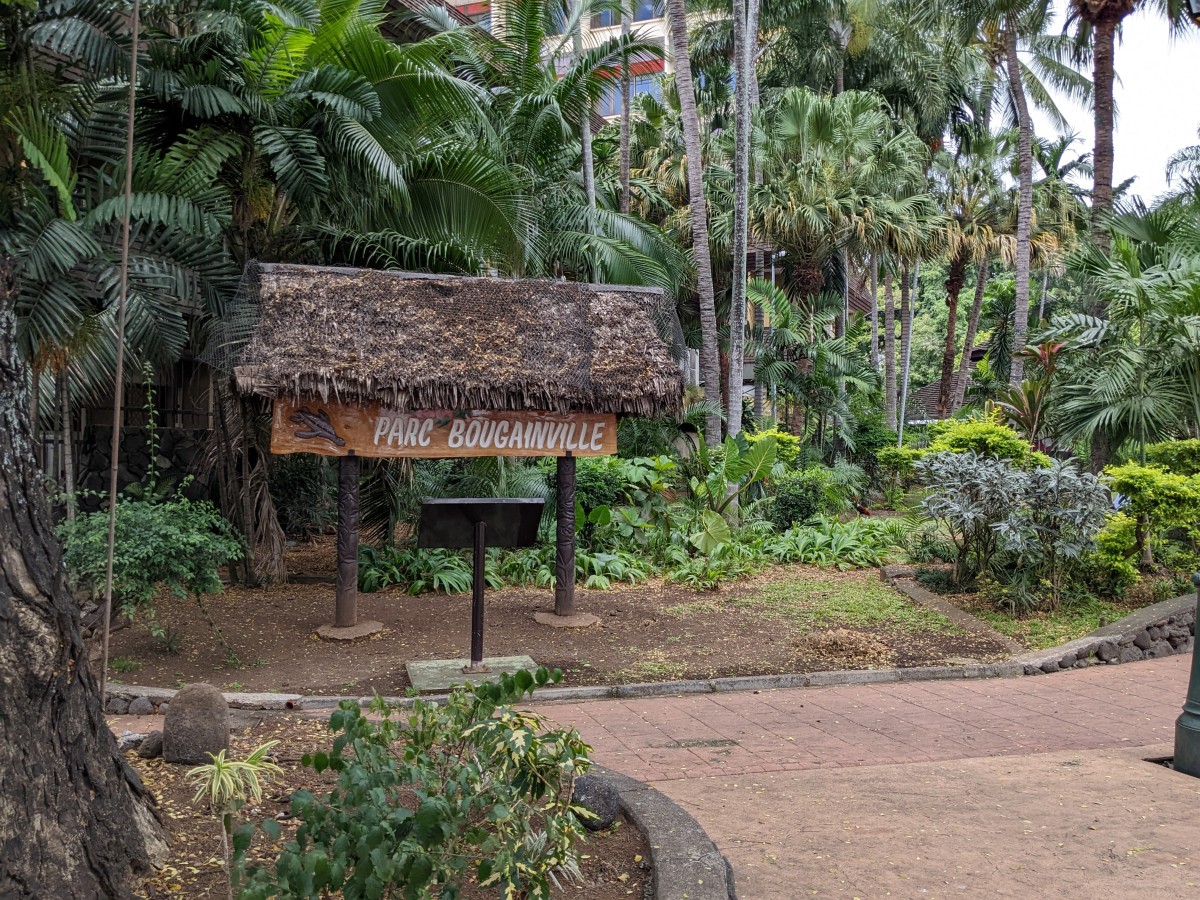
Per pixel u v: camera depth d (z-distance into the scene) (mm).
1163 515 10398
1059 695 7469
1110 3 17500
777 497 16391
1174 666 8680
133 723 6070
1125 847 4203
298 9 9992
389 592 10625
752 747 5938
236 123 9266
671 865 3459
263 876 2520
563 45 16641
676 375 9125
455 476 12508
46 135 6758
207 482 11836
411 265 10961
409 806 3764
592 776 4379
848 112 25422
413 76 10258
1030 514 10344
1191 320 11398
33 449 2938
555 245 15008
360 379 8117
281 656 7926
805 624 9664
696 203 17594
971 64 32250
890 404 33594
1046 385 16438
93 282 8703
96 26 8461
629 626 9406
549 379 8633
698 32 29891
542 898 2842
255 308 8477
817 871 3928
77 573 6887
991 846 4207
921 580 11641
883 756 5781
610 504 13117
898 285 56062
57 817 2846
